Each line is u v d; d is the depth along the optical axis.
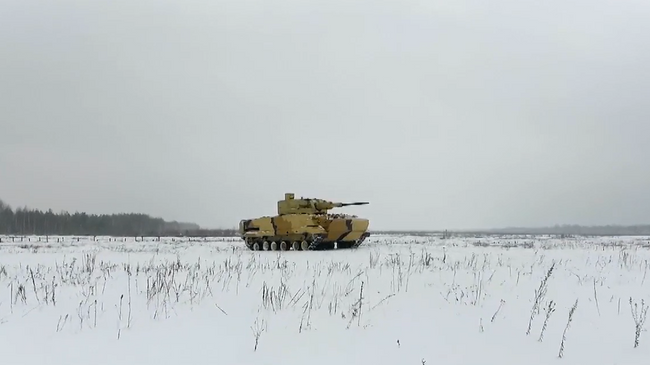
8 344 7.16
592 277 14.06
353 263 17.92
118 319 8.54
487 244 34.47
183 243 39.66
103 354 6.76
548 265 17.12
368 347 7.14
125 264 17.62
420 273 14.16
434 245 32.84
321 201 31.70
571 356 6.87
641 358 6.80
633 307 9.72
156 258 21.44
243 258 21.20
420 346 7.20
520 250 25.92
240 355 6.77
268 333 7.75
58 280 12.76
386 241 40.59
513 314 9.12
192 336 7.59
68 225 110.31
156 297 10.26
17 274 14.48
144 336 7.58
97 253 25.20
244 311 9.13
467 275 13.81
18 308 9.35
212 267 15.48
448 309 9.44
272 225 31.08
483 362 6.60
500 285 12.19
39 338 7.46
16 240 48.34
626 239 51.47
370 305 9.69
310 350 7.00
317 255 23.06
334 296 10.45
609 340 7.59
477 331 7.98
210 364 6.42
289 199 32.34
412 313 9.09
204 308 9.36
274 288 11.34
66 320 8.45
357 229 31.02
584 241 42.91
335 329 7.98
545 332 7.99
